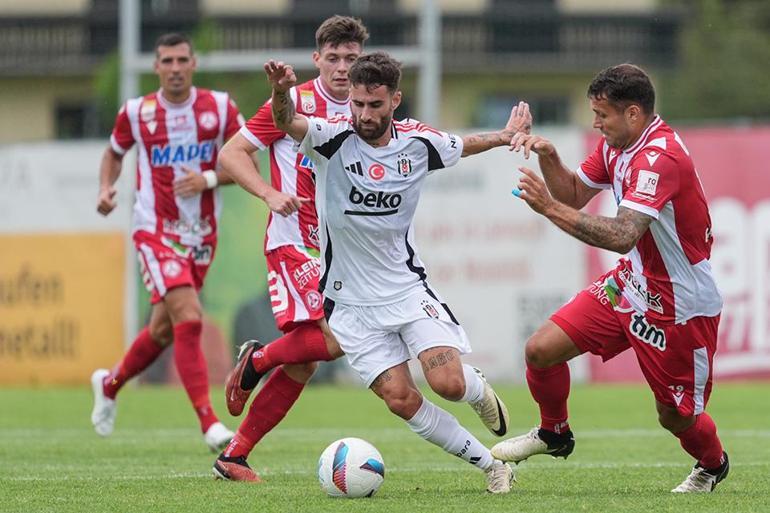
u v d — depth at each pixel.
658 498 22.80
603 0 118.19
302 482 25.97
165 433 39.62
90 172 60.28
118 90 94.94
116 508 21.88
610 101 22.84
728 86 113.62
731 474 27.34
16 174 60.78
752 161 57.88
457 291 59.12
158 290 34.06
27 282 60.94
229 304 59.47
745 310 57.97
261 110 25.39
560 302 58.84
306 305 26.12
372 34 113.44
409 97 113.19
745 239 57.94
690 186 22.77
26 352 61.09
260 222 59.47
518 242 58.88
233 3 115.19
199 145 34.88
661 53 117.44
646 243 23.19
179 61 34.31
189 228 34.69
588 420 43.59
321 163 22.98
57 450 34.09
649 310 23.44
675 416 24.06
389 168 22.98
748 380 58.06
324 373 61.97
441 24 116.88
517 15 116.88
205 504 22.20
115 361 60.44
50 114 116.25
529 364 24.25
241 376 26.47
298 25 113.88
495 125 117.75
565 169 24.70
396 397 23.12
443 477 26.83
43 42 114.81
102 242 60.34
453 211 59.06
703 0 120.19
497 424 24.34
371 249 23.31
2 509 21.95
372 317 23.39
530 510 21.06
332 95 26.89
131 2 67.25
